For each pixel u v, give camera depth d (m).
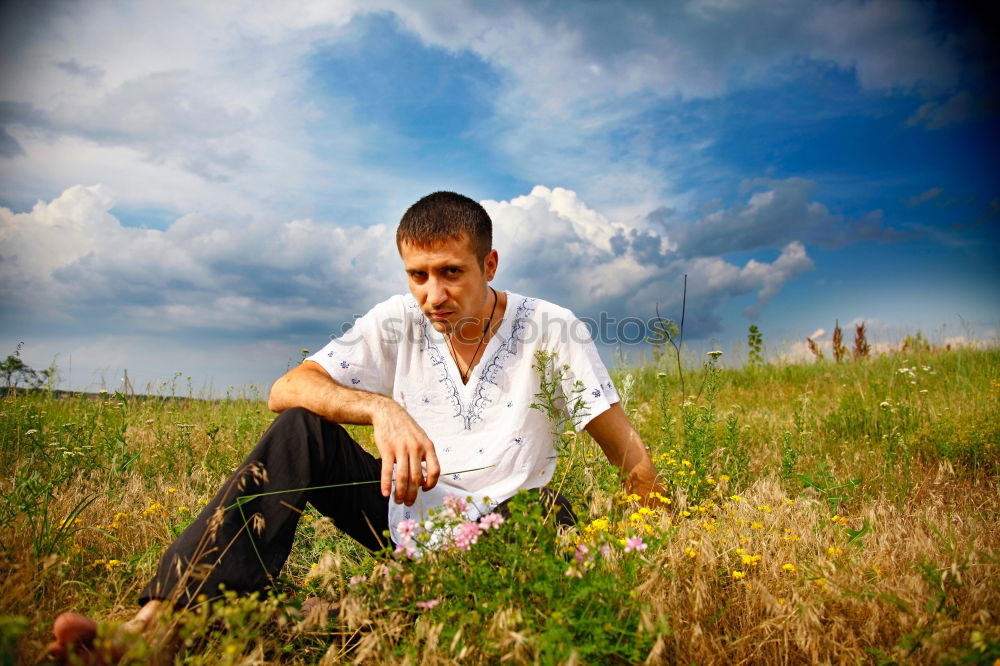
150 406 7.29
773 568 2.25
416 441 2.12
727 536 2.48
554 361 2.61
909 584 2.14
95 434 5.02
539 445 2.57
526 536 1.91
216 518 1.94
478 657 1.78
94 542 2.89
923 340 10.77
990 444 4.32
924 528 2.87
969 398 6.08
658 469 3.57
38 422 5.05
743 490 3.79
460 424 2.57
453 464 2.51
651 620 1.76
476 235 2.34
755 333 5.59
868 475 4.00
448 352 2.61
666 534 2.16
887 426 5.16
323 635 2.05
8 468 4.14
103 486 3.74
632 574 1.94
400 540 2.37
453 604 1.92
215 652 1.72
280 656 1.96
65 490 3.57
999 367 8.30
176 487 3.82
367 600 1.96
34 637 1.91
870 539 2.62
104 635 1.50
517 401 2.55
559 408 2.67
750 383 9.45
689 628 1.94
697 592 2.01
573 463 2.81
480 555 1.98
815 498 3.50
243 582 1.93
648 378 9.05
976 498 3.61
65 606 2.24
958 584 2.12
